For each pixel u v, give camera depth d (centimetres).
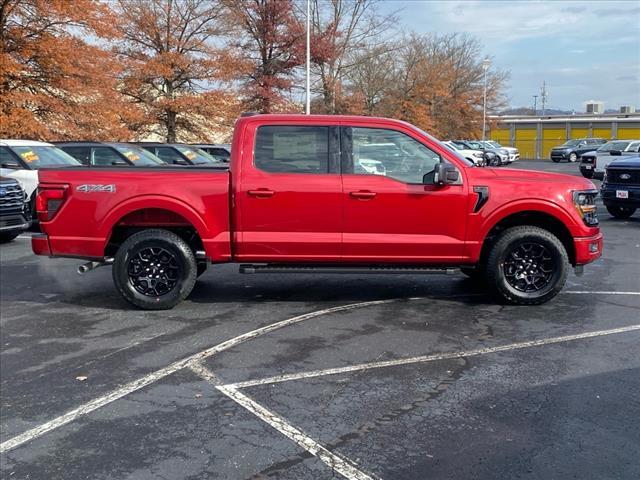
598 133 6109
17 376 492
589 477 333
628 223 1422
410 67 4662
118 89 2902
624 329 595
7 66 2070
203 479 338
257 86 3081
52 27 2283
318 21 3506
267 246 652
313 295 743
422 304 696
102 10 2372
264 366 506
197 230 655
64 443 382
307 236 650
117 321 642
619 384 459
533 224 696
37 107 2272
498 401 432
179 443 379
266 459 359
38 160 1344
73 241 664
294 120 654
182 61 2895
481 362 509
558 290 673
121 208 655
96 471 349
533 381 467
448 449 366
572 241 675
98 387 469
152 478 340
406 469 345
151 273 675
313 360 518
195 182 654
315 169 652
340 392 452
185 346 559
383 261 661
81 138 2373
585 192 671
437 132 5006
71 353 545
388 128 654
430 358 520
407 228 653
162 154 1811
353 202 645
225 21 2998
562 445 369
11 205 1115
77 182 659
